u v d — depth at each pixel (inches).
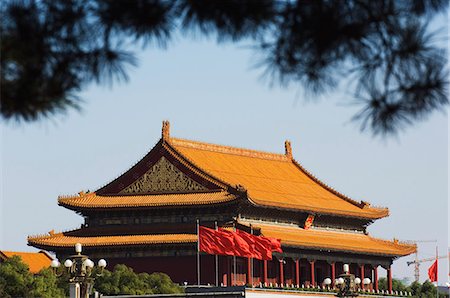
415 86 1119.0
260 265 7765.8
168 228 7711.6
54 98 1132.5
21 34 1120.8
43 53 1128.8
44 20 1127.6
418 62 1120.8
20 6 1121.4
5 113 1130.7
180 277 7514.8
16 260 6451.8
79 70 1130.7
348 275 5885.8
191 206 7667.3
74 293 4790.8
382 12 1132.5
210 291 6766.7
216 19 1117.1
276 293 7096.5
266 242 6820.9
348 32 1130.7
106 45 1116.5
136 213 7849.4
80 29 1127.0
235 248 6747.1
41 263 7672.2
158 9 1115.9
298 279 7864.2
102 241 7677.2
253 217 7859.3
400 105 1119.0
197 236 7450.8
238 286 6737.2
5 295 6225.4
